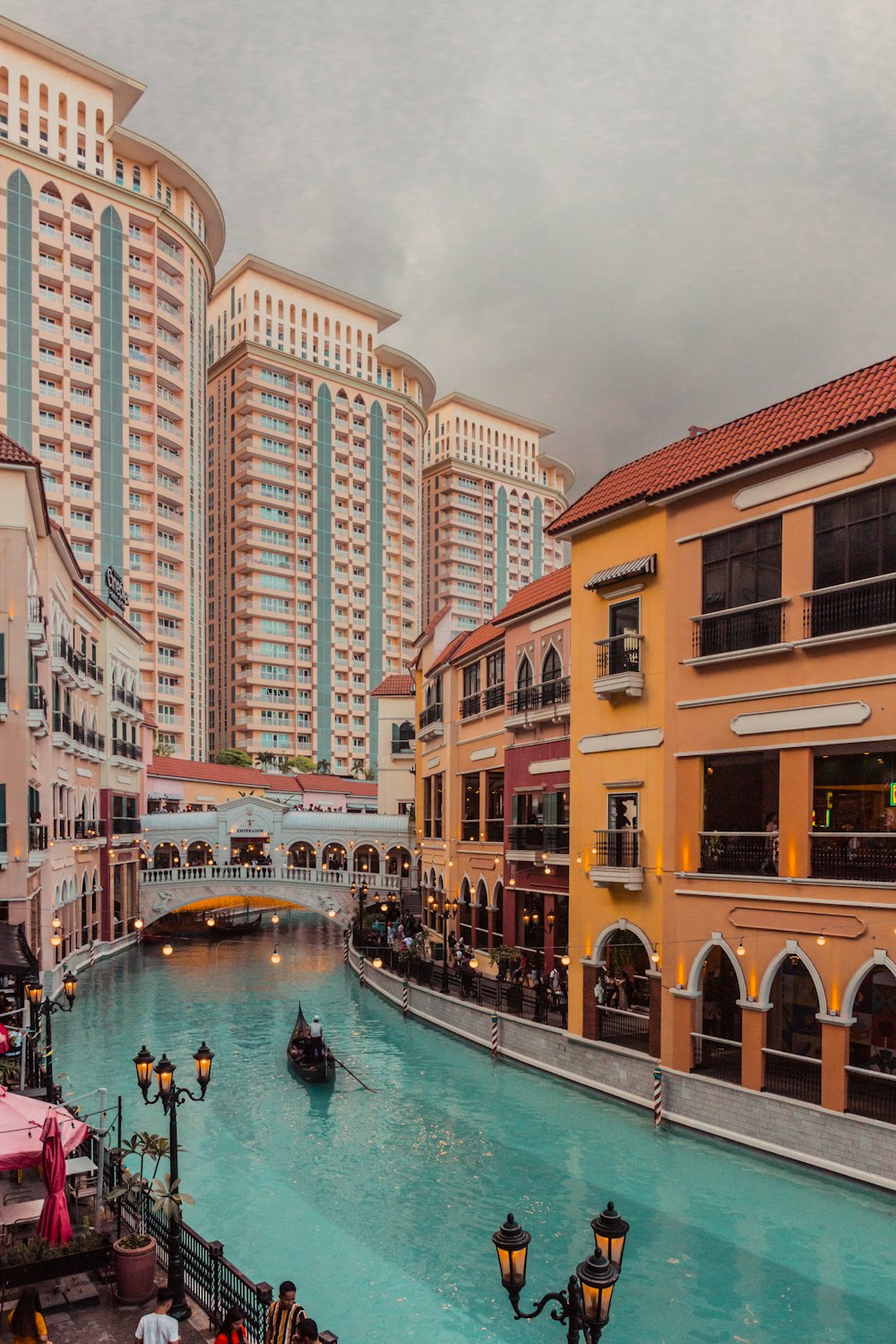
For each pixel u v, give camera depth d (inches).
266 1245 604.7
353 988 1507.1
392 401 4350.4
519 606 1226.6
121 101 3095.5
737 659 761.0
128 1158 754.2
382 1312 524.7
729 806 796.6
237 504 3870.6
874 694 662.5
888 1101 649.0
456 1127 805.9
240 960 1814.7
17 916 1096.2
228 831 2348.7
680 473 834.2
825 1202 626.5
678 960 791.7
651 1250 573.6
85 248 2933.1
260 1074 1002.1
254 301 3946.9
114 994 1430.9
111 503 2960.1
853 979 657.0
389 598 4325.8
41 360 2819.9
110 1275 507.5
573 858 946.7
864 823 689.6
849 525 692.1
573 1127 791.1
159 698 3142.2
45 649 1184.8
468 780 1470.2
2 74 2795.3
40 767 1261.1
